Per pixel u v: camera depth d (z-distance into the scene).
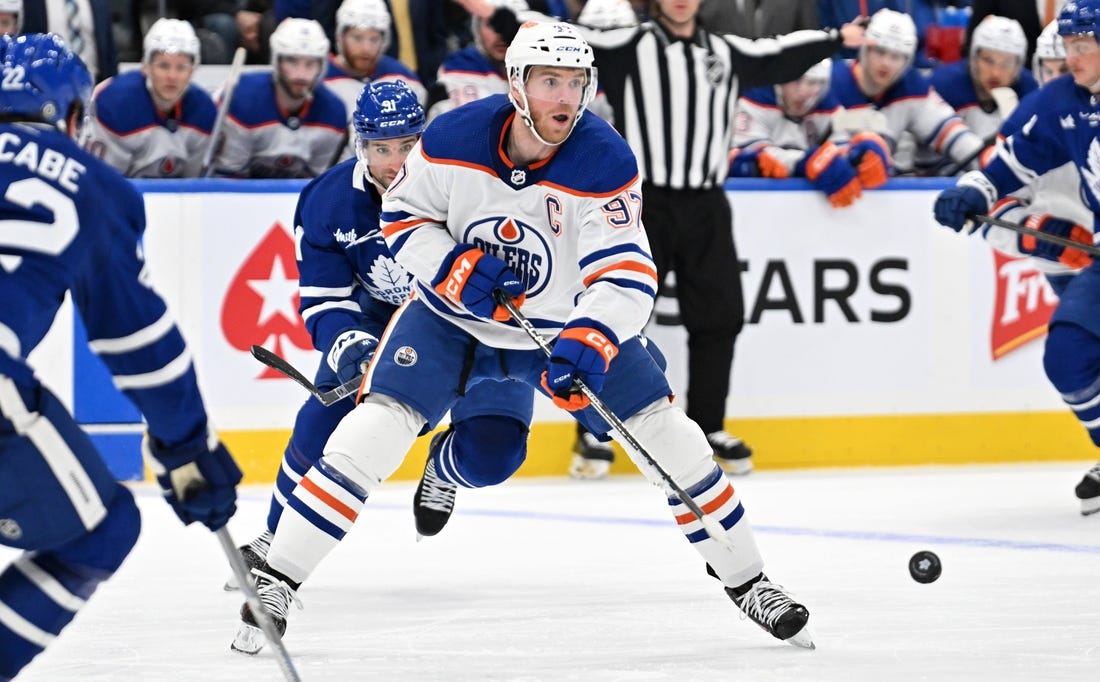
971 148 22.95
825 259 21.81
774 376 21.77
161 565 14.03
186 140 21.39
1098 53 15.85
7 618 7.14
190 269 20.27
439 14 23.39
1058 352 16.50
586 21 20.77
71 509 7.05
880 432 22.06
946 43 24.92
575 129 10.29
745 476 21.03
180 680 9.13
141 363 7.41
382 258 12.50
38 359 20.00
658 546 15.15
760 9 23.61
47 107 7.32
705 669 9.39
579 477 21.09
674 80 20.45
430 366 10.55
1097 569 13.38
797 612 9.97
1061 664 9.41
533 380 11.14
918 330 22.08
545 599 12.20
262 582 10.07
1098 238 16.59
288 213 20.45
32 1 21.27
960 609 11.42
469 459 12.61
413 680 9.14
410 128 11.94
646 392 10.41
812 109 22.67
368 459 10.20
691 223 20.81
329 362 12.28
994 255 22.22
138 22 23.28
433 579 13.27
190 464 7.64
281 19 22.77
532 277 10.59
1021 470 21.67
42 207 7.06
